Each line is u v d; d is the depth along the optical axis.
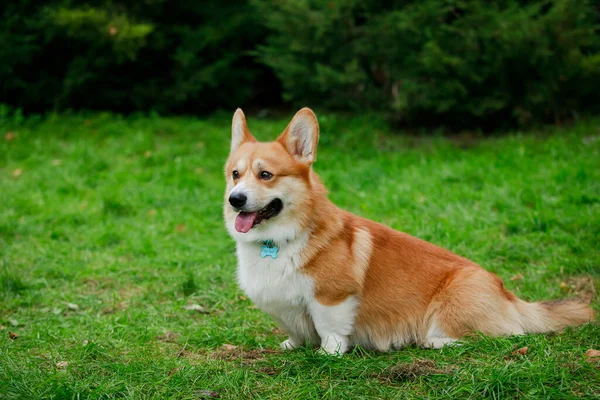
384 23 10.38
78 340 4.70
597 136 9.70
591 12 10.98
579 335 4.23
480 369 3.69
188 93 12.38
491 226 6.87
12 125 11.35
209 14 12.84
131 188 8.84
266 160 4.10
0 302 5.55
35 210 8.09
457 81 10.20
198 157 10.05
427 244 4.54
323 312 4.14
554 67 10.17
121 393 3.65
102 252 6.95
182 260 6.54
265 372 3.90
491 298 4.27
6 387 3.59
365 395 3.55
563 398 3.36
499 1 10.52
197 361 4.25
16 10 12.16
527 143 9.62
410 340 4.37
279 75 11.27
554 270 5.77
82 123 11.61
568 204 7.11
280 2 10.90
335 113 11.45
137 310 5.36
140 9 12.41
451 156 9.57
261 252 4.15
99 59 11.81
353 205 8.01
